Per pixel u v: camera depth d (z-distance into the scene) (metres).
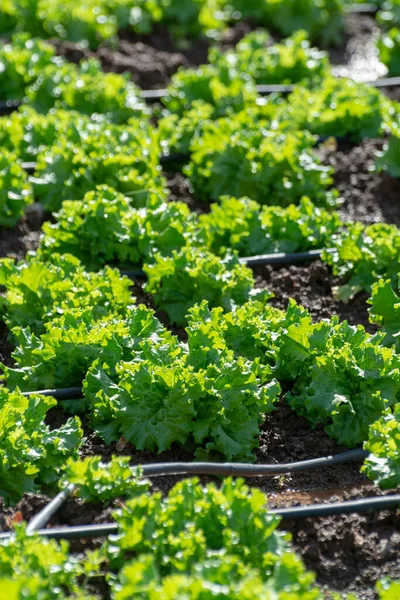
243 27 13.54
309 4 13.56
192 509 5.03
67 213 7.86
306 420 6.50
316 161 9.11
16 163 8.55
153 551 4.93
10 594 4.10
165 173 9.73
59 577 4.82
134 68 11.84
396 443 5.73
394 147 9.43
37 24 12.36
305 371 6.42
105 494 5.50
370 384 6.21
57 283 7.00
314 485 6.05
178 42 13.16
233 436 6.09
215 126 9.23
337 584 5.28
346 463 6.19
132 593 4.41
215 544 4.99
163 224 7.87
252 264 7.97
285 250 8.12
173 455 6.12
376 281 7.63
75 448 5.94
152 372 5.97
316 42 13.80
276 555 4.90
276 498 5.95
